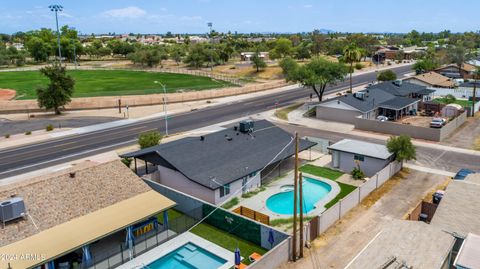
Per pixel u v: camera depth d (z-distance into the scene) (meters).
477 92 88.62
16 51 190.88
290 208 36.00
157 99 92.56
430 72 106.81
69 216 28.14
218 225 32.03
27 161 50.78
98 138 61.62
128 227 28.66
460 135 58.94
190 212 34.25
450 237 23.11
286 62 120.88
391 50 197.62
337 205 32.06
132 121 73.75
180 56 183.75
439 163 46.44
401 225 24.80
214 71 157.00
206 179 36.41
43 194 29.09
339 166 45.88
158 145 45.03
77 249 25.81
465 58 139.00
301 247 27.14
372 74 138.38
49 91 79.25
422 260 20.95
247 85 120.12
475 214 25.86
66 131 66.62
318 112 71.25
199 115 78.19
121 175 33.62
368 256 21.72
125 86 117.75
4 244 24.58
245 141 45.34
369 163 43.34
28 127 70.00
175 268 27.30
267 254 25.12
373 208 34.50
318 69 78.94
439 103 75.06
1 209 25.70
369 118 68.31
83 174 32.22
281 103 88.94
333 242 29.19
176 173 38.75
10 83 123.38
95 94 101.44
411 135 57.94
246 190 39.31
